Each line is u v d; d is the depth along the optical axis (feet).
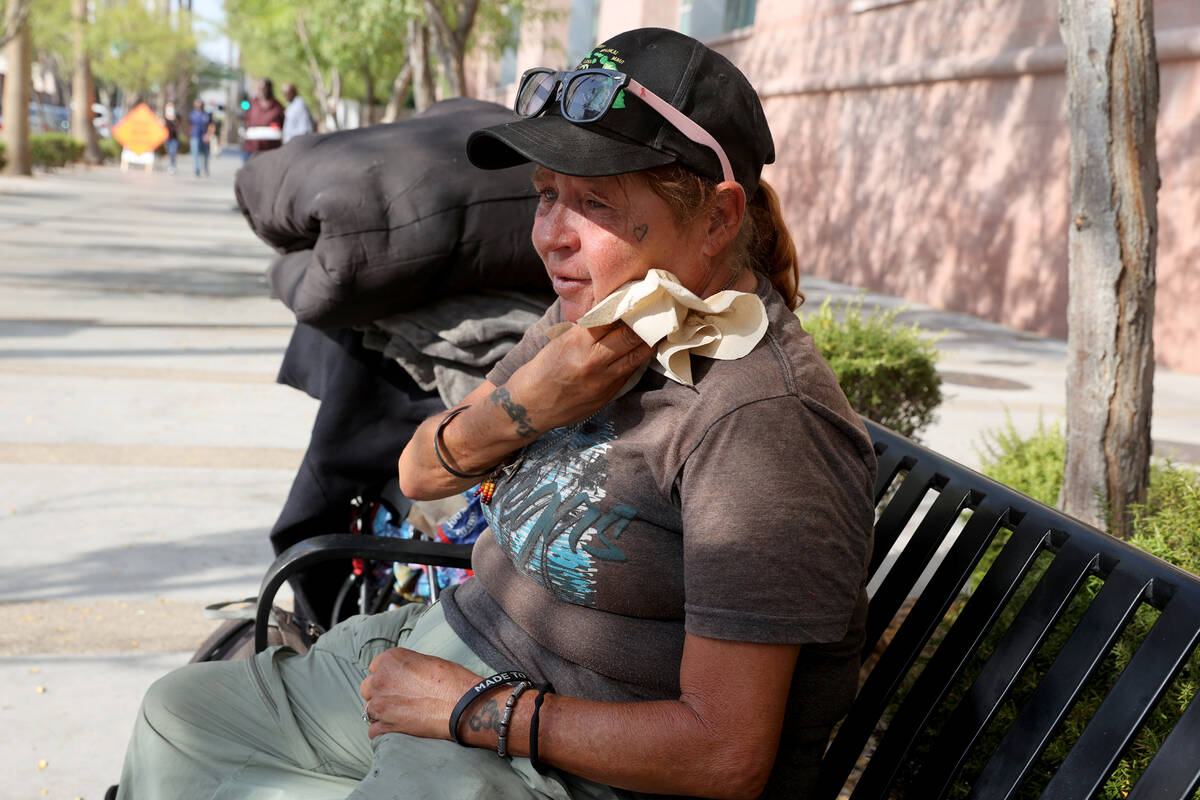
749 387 4.28
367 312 7.67
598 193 4.54
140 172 105.60
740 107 4.57
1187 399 26.12
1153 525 8.48
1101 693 6.51
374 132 8.11
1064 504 10.12
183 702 5.58
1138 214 9.46
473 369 7.77
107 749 8.56
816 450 4.25
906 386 14.51
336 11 50.47
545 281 8.02
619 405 4.73
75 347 22.99
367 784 4.66
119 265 36.91
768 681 4.21
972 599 5.09
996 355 31.04
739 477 4.19
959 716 4.81
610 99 4.38
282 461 16.55
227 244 46.93
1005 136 38.88
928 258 43.11
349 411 8.30
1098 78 9.41
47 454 15.85
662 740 4.30
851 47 49.39
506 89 98.94
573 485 4.75
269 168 8.24
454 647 5.30
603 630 4.75
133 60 136.36
